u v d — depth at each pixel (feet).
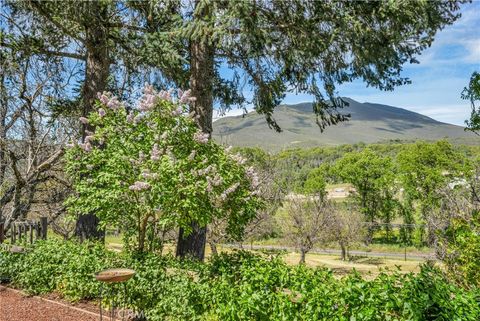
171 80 32.68
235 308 14.15
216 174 20.21
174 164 19.70
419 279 12.01
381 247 120.78
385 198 129.90
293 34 26.68
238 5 22.48
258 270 15.25
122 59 34.24
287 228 75.36
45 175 37.91
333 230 86.12
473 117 30.81
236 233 23.81
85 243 23.93
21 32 30.94
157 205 19.76
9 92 33.91
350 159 134.21
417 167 111.65
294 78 30.04
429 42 27.91
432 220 27.04
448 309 10.98
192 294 16.28
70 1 26.96
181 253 28.63
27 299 21.33
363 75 29.73
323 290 12.67
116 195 19.81
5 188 37.78
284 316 12.78
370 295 11.45
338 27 24.80
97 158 21.62
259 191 23.09
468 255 17.21
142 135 21.56
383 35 25.53
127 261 19.62
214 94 32.04
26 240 26.94
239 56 30.53
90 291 19.95
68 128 37.68
